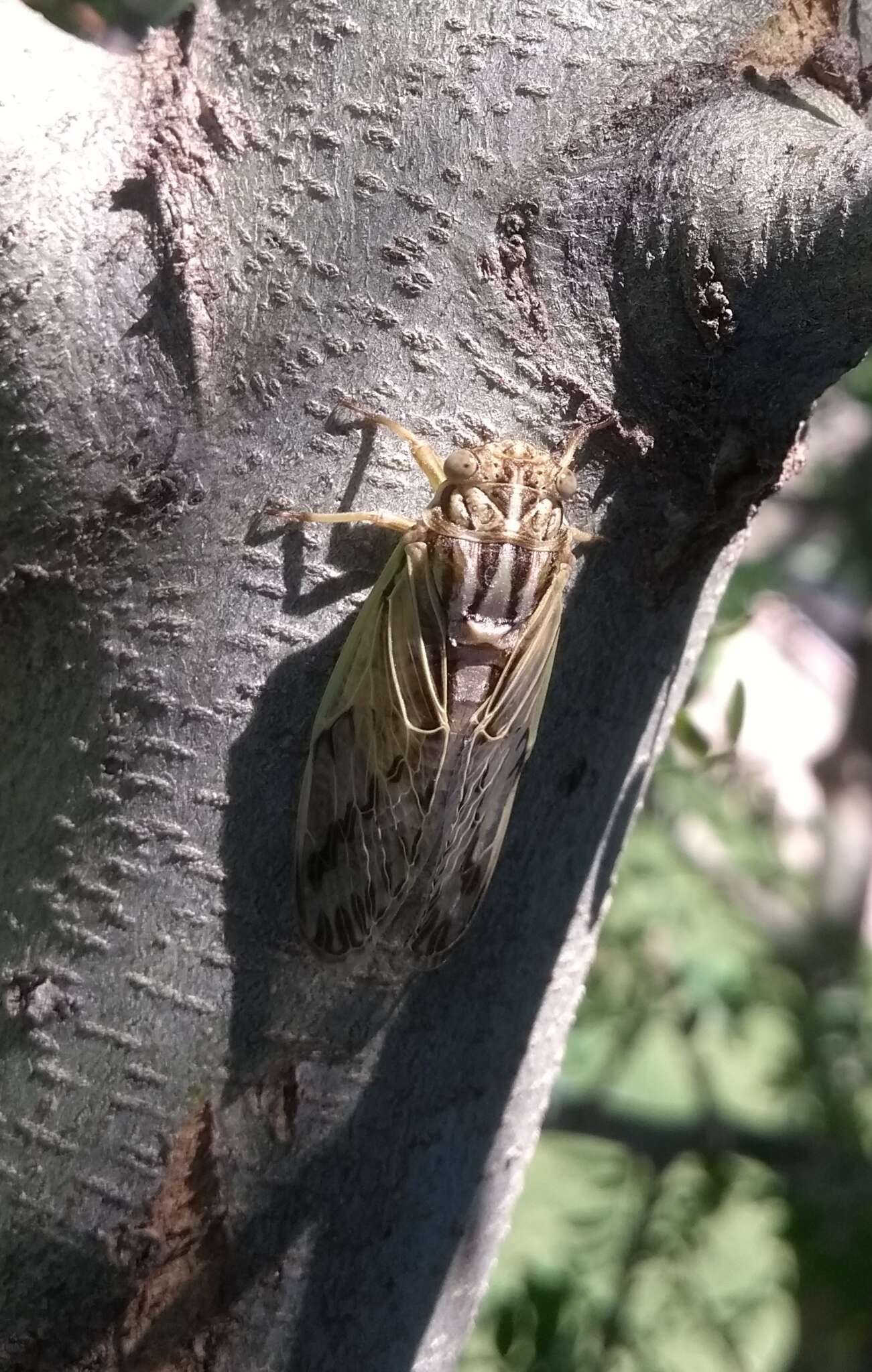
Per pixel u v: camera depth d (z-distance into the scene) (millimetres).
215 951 116
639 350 119
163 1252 116
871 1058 230
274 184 120
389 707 121
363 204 119
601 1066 221
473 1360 187
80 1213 116
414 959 120
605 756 130
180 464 118
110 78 124
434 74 119
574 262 118
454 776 122
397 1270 121
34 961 119
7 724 123
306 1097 116
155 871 117
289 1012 116
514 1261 210
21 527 119
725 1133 212
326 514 119
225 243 119
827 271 111
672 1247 200
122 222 119
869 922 353
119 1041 116
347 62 121
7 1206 117
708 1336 202
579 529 123
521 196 118
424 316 118
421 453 119
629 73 118
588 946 137
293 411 118
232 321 119
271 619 118
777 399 120
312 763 118
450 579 121
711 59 118
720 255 114
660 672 131
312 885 117
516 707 125
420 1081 120
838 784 338
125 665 119
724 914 232
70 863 119
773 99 118
